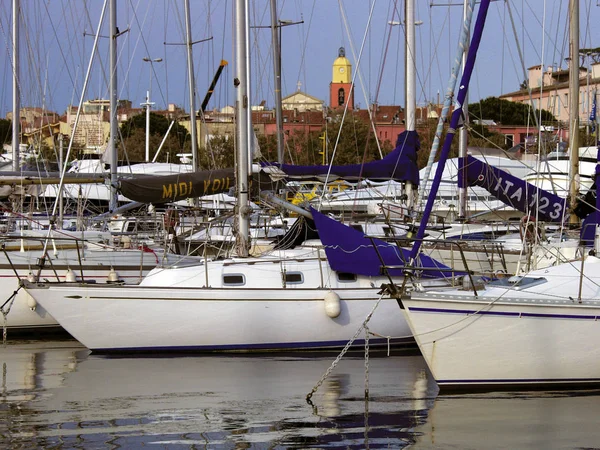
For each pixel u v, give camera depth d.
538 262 22.20
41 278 27.30
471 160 27.03
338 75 185.88
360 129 81.06
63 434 15.78
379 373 21.16
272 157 77.69
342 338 23.72
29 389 19.50
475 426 16.31
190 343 23.38
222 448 15.02
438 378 18.62
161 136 103.50
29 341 26.66
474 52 20.14
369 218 30.41
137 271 28.30
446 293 18.47
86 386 19.78
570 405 17.66
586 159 50.19
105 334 23.34
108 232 30.48
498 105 109.50
